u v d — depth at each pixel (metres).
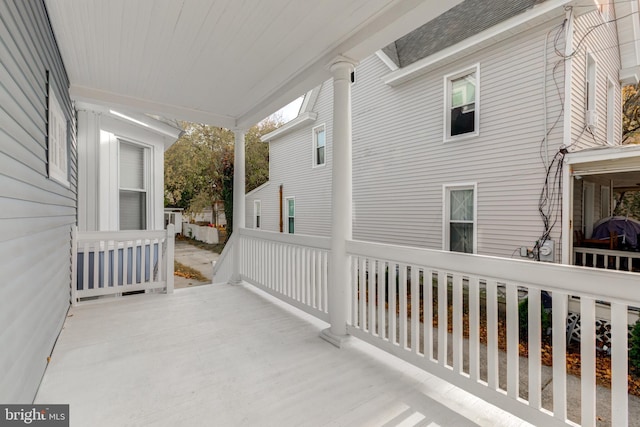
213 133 14.68
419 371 2.04
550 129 4.17
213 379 1.91
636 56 5.72
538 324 1.41
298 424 1.51
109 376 1.94
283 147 9.53
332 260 2.51
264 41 2.37
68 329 2.71
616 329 1.18
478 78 4.87
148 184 5.15
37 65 1.80
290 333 2.67
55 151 2.35
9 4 1.31
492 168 4.75
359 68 6.81
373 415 1.58
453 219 5.34
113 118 4.43
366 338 2.30
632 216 7.85
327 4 1.95
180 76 2.98
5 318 1.21
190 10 2.02
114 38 2.35
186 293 3.96
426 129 5.61
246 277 4.28
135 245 3.75
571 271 1.29
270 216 10.23
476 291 1.63
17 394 1.37
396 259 2.05
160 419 1.54
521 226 4.45
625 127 8.18
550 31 4.16
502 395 1.51
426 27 5.97
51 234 2.18
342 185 2.47
